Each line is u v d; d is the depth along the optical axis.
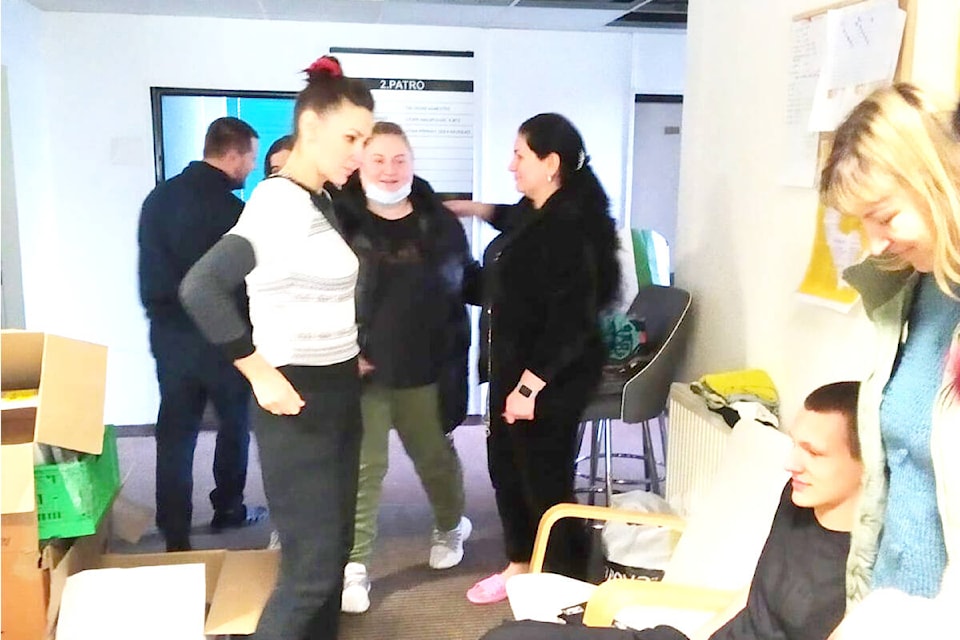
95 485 2.29
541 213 2.53
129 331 4.79
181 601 2.21
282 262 2.03
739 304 2.69
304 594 2.20
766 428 2.10
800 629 1.62
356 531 2.91
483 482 4.12
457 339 3.02
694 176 3.00
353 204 2.78
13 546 2.13
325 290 2.09
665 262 4.32
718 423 2.45
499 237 2.77
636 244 4.16
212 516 3.67
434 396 2.98
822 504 1.63
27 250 4.22
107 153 4.64
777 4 2.42
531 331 2.59
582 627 1.80
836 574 1.60
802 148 2.27
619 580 1.95
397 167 2.75
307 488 2.14
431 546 3.32
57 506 2.18
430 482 3.11
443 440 3.06
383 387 2.85
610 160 5.09
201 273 1.90
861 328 2.06
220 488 3.52
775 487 1.96
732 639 1.70
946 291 1.15
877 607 1.05
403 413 2.97
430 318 2.90
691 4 2.99
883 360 1.33
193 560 2.64
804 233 2.31
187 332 3.07
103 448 2.44
